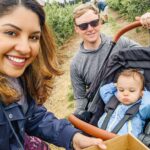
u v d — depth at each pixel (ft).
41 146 1.95
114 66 2.72
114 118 2.51
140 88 2.55
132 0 8.22
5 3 1.36
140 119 2.44
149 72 2.63
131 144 1.69
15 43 1.37
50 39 1.66
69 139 1.82
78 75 3.24
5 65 1.41
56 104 5.78
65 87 6.20
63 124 1.85
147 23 2.54
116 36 2.77
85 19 3.02
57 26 8.27
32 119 1.84
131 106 2.51
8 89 1.49
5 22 1.36
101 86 2.73
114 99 2.64
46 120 1.87
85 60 3.15
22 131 1.64
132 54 2.67
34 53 1.45
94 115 2.66
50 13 8.44
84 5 3.16
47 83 1.83
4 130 1.53
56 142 1.86
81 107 2.92
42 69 1.72
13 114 1.55
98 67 3.11
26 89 1.75
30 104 1.77
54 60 1.73
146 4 8.02
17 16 1.36
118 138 1.68
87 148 1.65
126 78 2.56
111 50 2.81
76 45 8.20
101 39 3.14
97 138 1.82
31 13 1.39
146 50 2.64
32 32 1.41
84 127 2.08
